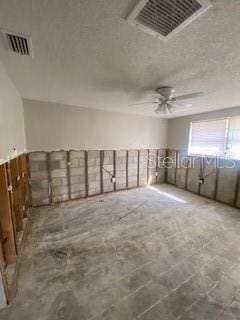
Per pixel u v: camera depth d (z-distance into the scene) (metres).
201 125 4.76
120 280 1.84
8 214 1.82
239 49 1.60
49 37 1.45
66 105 3.96
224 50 1.62
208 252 2.33
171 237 2.69
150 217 3.38
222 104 3.73
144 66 1.99
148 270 1.99
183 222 3.19
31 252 2.29
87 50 1.66
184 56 1.75
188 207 3.92
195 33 1.36
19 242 2.32
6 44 1.55
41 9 1.15
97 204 4.01
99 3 1.09
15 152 2.50
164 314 1.49
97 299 1.62
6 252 1.85
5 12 1.17
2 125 1.86
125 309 1.52
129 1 1.07
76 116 4.11
